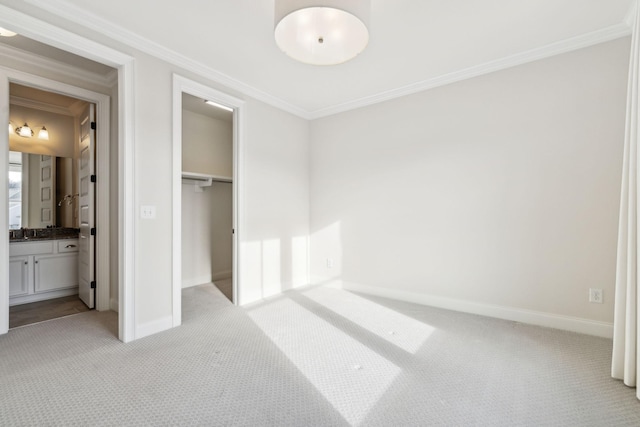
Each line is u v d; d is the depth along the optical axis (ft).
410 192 11.32
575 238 8.43
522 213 9.18
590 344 7.70
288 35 6.58
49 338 8.25
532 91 8.98
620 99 7.84
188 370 6.61
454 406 5.41
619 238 6.28
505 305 9.49
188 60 9.20
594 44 8.09
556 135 8.64
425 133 10.97
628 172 6.20
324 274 13.76
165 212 8.82
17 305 11.27
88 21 7.24
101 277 10.66
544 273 8.87
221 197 15.53
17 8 6.33
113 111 10.69
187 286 13.97
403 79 10.59
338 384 6.09
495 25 7.61
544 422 5.02
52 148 12.98
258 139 11.82
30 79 9.03
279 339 8.18
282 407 5.39
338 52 7.02
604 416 5.16
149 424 4.97
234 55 9.06
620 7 6.94
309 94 11.87
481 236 9.88
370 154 12.35
